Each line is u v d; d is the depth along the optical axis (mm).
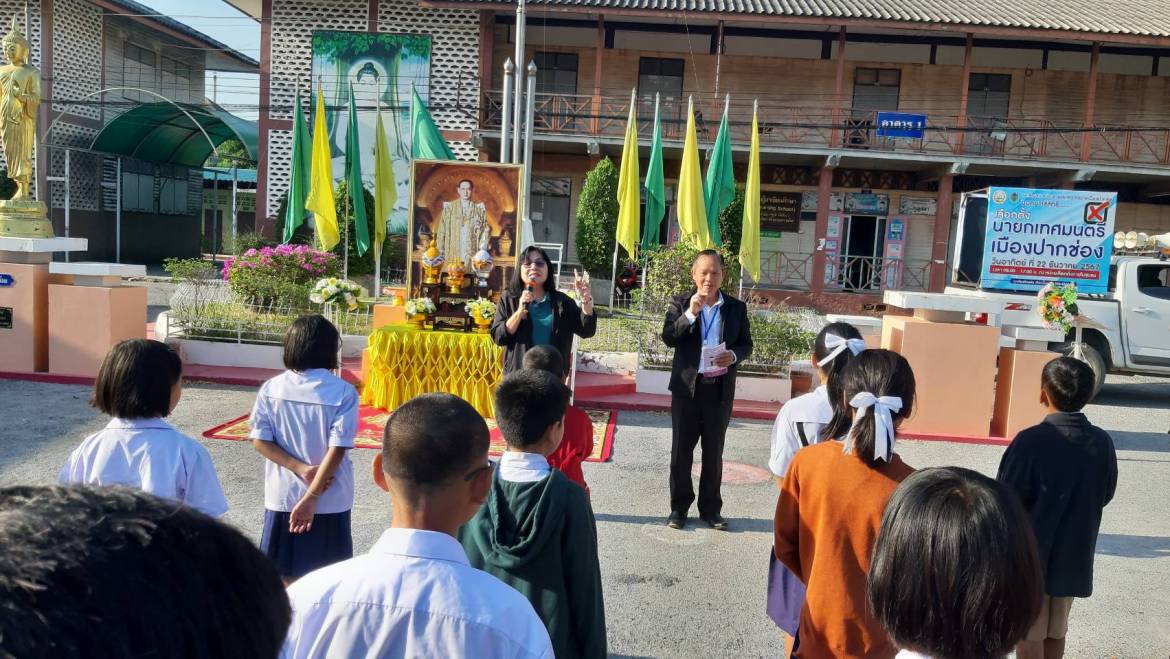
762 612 4492
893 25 20047
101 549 696
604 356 11055
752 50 23156
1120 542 5832
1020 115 23188
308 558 3443
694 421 5625
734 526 5820
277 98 22031
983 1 22688
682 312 5641
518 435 2514
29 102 9648
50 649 625
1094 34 19984
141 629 676
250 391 9508
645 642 4102
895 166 22703
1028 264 10688
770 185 23641
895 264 23750
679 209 14062
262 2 21906
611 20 22156
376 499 6086
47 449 6875
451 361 8609
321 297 9695
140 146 25688
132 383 2693
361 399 9039
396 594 1597
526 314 5625
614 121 22984
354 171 16000
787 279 23797
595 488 6594
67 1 23422
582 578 2443
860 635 2461
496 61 23062
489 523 2463
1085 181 22078
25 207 9680
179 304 10891
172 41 28047
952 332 8672
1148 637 4387
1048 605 3383
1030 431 3408
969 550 1409
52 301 9477
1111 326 11258
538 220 24031
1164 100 23031
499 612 1597
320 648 1580
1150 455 8398
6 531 697
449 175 10016
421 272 10055
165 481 2686
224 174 32938
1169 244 12094
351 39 21812
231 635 752
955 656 1415
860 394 2539
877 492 2494
